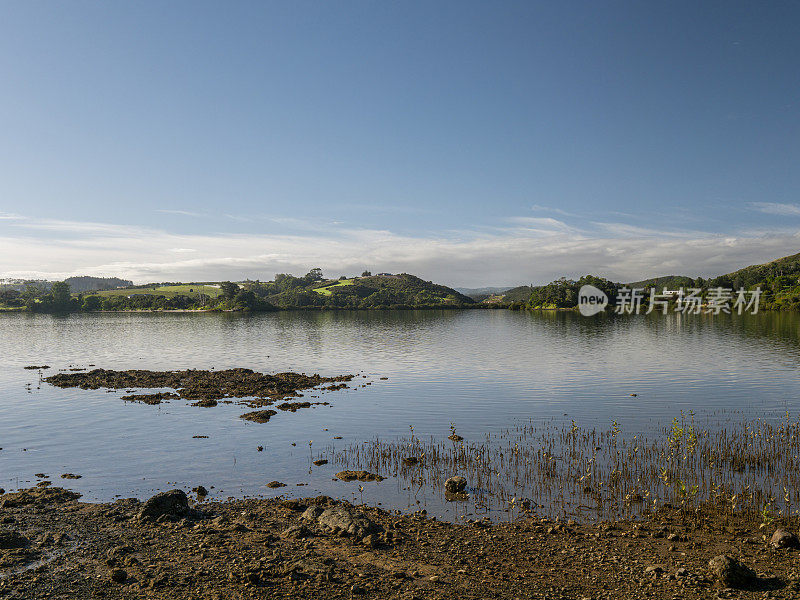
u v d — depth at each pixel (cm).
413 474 2616
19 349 9088
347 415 3956
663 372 5869
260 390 4959
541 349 8500
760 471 2548
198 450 3066
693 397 4450
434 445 3122
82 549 1781
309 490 2425
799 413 3816
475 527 1995
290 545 1819
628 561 1694
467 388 5025
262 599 1449
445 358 7425
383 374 5978
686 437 3156
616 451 2925
